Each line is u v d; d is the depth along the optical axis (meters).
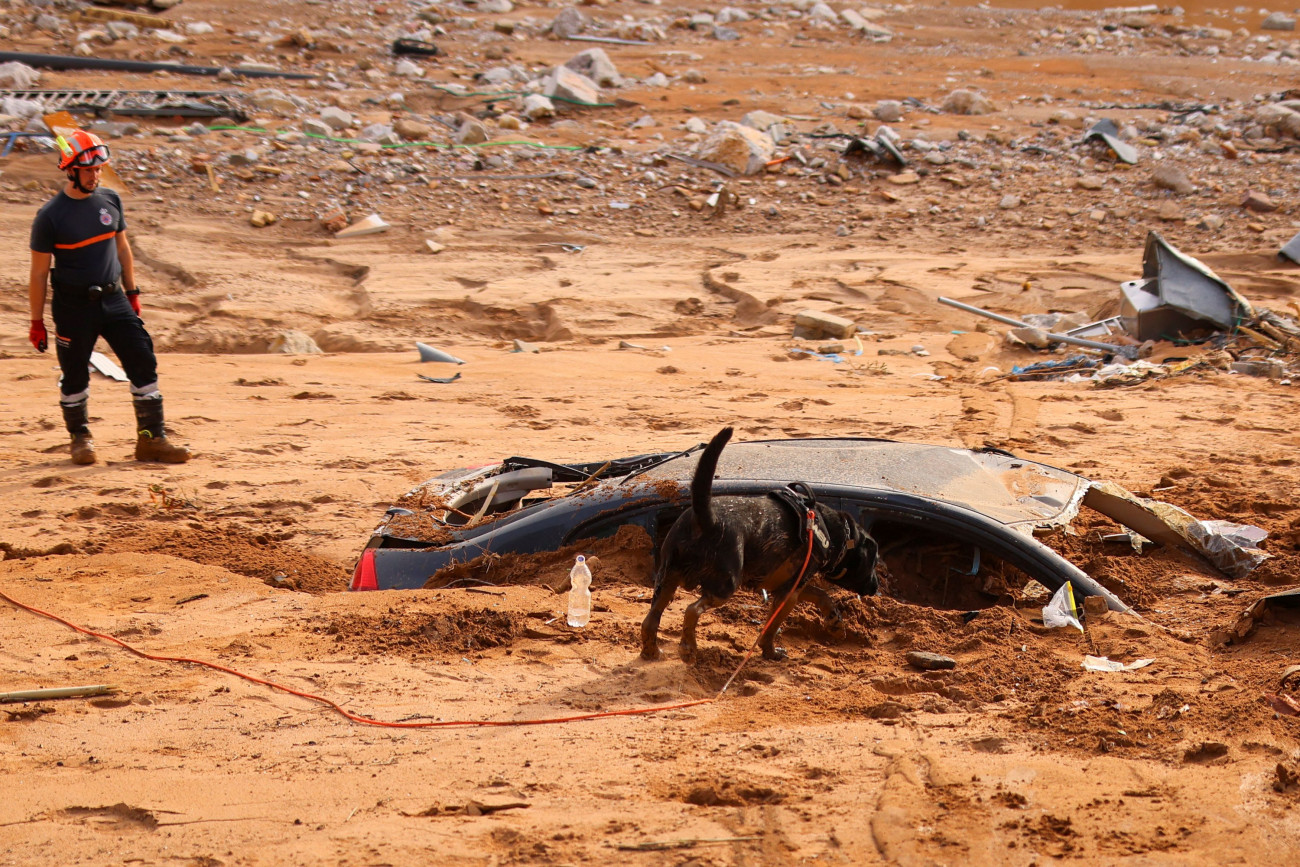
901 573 6.42
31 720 4.61
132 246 21.34
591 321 18.41
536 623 5.72
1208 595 6.20
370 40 39.09
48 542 7.88
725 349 16.94
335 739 4.45
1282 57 41.56
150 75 33.47
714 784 3.94
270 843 3.57
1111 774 3.96
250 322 17.88
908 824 3.60
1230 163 28.45
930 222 25.36
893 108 31.94
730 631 5.66
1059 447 11.12
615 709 4.75
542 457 10.62
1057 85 36.81
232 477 9.88
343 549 8.15
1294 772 3.81
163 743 4.39
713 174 27.72
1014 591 6.20
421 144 28.55
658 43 41.53
